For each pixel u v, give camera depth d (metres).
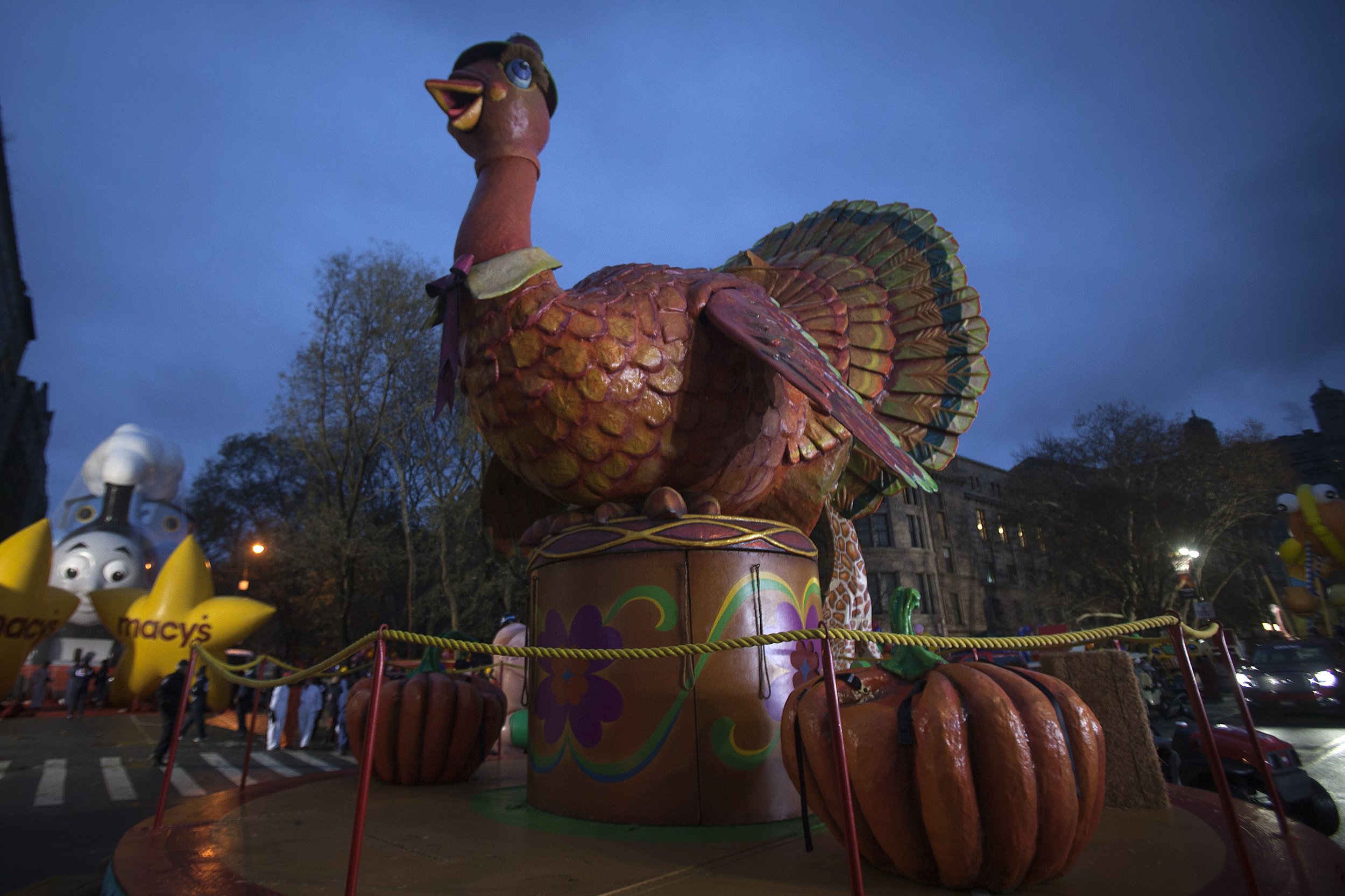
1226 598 33.59
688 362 4.28
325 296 22.42
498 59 4.67
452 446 25.02
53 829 7.17
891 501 39.34
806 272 6.48
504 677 10.12
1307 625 23.77
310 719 14.47
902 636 2.64
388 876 3.00
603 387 4.10
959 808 2.51
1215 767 2.70
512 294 4.14
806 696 3.04
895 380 6.50
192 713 14.43
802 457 5.25
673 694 4.00
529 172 4.58
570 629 4.28
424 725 5.46
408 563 25.73
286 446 28.81
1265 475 29.41
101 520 24.05
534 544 4.98
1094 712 4.34
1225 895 2.60
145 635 19.33
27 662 22.78
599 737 4.06
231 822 4.19
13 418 45.75
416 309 22.72
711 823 3.85
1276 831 3.59
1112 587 30.61
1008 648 2.72
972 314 6.49
